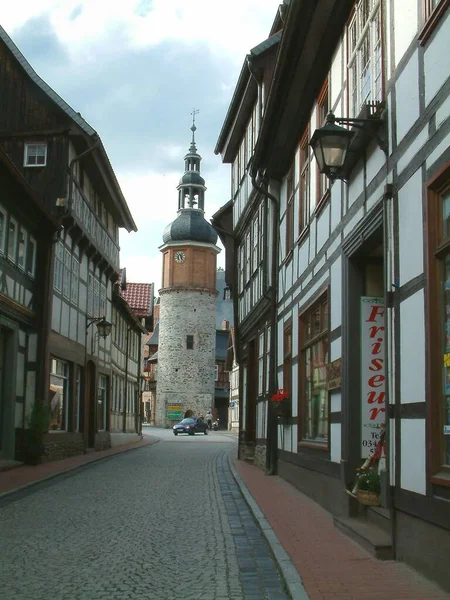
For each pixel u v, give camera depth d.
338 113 10.81
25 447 19.06
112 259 29.53
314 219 12.53
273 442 16.89
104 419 30.22
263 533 8.93
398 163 7.41
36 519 10.17
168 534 9.04
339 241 10.40
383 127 8.00
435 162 6.32
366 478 8.59
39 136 21.78
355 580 6.34
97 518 10.28
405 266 7.10
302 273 13.70
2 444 18.28
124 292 47.56
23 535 8.90
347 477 9.43
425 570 6.41
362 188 9.09
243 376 24.12
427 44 6.62
